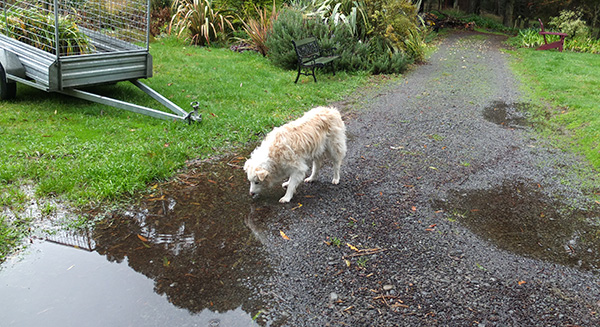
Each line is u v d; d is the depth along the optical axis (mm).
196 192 4535
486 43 18781
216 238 3707
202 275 3209
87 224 3779
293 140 4168
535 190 4949
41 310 2758
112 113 6512
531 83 10977
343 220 4102
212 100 7770
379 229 3967
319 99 8578
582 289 3229
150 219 3957
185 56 11133
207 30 12977
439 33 21453
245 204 4340
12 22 6785
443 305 2982
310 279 3211
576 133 6934
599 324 2857
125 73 6883
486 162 5777
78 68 6160
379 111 8125
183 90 8102
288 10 12383
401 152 6023
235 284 3123
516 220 4250
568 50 17266
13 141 5086
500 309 2967
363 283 3188
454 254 3611
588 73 11781
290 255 3506
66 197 4094
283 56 11016
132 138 5594
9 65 6184
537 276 3363
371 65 11406
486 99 9266
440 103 8844
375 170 5352
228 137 6074
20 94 6918
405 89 10008
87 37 7414
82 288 2988
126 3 8242
